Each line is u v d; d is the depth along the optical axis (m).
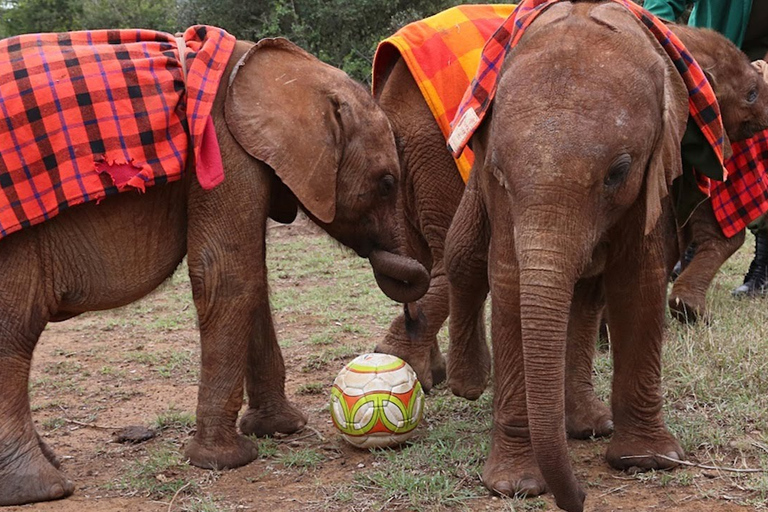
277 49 4.54
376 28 16.28
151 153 3.99
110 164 3.91
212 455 4.39
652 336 4.04
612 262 3.97
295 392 5.75
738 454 4.19
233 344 4.38
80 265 4.13
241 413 5.36
